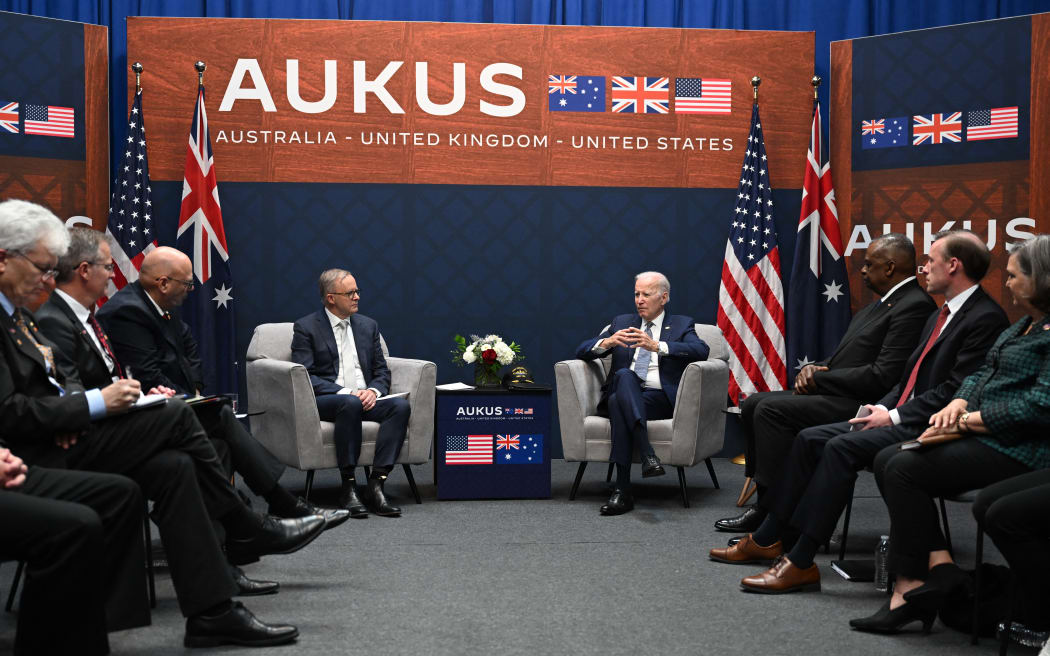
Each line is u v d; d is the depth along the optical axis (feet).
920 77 19.11
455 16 20.40
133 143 18.69
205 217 18.85
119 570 7.44
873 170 19.62
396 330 19.81
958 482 8.76
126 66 19.67
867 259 12.85
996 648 8.38
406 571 10.97
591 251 20.02
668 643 8.45
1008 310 18.45
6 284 7.41
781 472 11.13
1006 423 8.47
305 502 11.36
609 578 10.70
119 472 7.97
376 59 19.54
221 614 8.16
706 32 19.98
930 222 19.11
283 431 14.69
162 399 8.36
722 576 10.82
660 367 15.79
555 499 15.58
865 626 8.83
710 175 20.10
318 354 15.42
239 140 19.34
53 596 6.48
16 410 7.30
